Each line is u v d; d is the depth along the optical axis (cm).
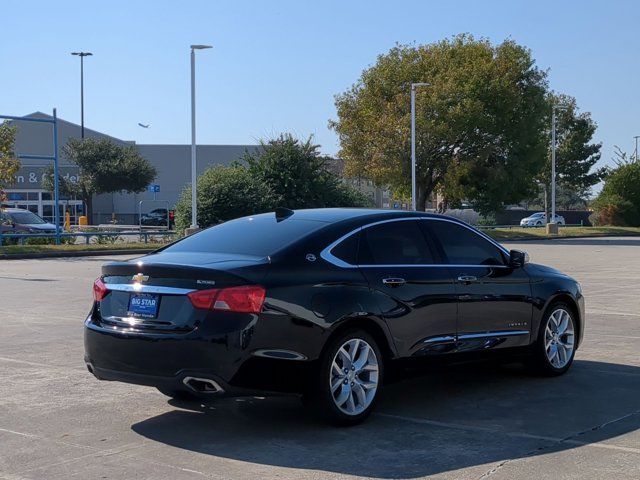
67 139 7250
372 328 669
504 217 7869
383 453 583
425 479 526
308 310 618
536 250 3506
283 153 4184
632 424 660
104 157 6744
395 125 4744
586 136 7544
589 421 670
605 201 6475
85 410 713
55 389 795
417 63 5047
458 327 729
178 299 612
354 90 5166
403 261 702
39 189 6925
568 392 777
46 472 544
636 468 546
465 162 4806
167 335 604
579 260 2773
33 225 3925
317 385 627
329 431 642
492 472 539
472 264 755
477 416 688
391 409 714
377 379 668
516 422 668
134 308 634
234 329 591
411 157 4625
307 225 687
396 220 720
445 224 755
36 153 7181
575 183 7662
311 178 4225
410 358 691
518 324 789
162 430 648
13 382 827
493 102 4847
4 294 1662
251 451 589
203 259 640
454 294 723
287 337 607
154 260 649
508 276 780
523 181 5078
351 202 4384
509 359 791
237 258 636
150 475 537
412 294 689
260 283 603
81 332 1152
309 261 641
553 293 823
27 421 677
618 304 1474
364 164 4966
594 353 982
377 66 5112
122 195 7825
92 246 3525
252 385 598
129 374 624
